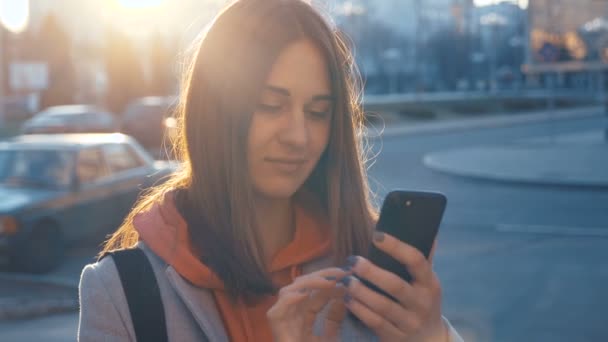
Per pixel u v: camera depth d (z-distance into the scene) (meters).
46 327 6.43
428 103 52.31
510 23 97.50
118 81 55.12
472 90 89.81
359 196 1.64
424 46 90.38
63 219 8.79
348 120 1.56
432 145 29.61
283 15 1.47
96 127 24.70
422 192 1.43
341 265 1.61
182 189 1.56
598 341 5.74
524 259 9.11
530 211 13.22
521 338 5.83
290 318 1.33
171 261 1.43
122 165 9.78
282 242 1.64
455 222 12.09
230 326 1.45
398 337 1.35
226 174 1.48
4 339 5.95
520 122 43.56
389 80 87.00
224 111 1.47
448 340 1.43
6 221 8.29
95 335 1.39
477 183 17.77
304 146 1.48
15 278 8.26
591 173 17.97
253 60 1.45
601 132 34.22
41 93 54.84
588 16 27.30
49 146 9.37
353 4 83.38
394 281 1.32
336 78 1.51
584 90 80.56
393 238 1.36
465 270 8.48
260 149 1.49
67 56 56.62
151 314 1.41
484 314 6.57
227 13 1.51
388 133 36.00
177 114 1.76
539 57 27.97
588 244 10.09
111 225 9.45
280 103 1.48
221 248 1.46
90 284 1.42
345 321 1.51
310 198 1.67
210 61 1.50
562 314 6.54
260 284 1.46
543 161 21.23
